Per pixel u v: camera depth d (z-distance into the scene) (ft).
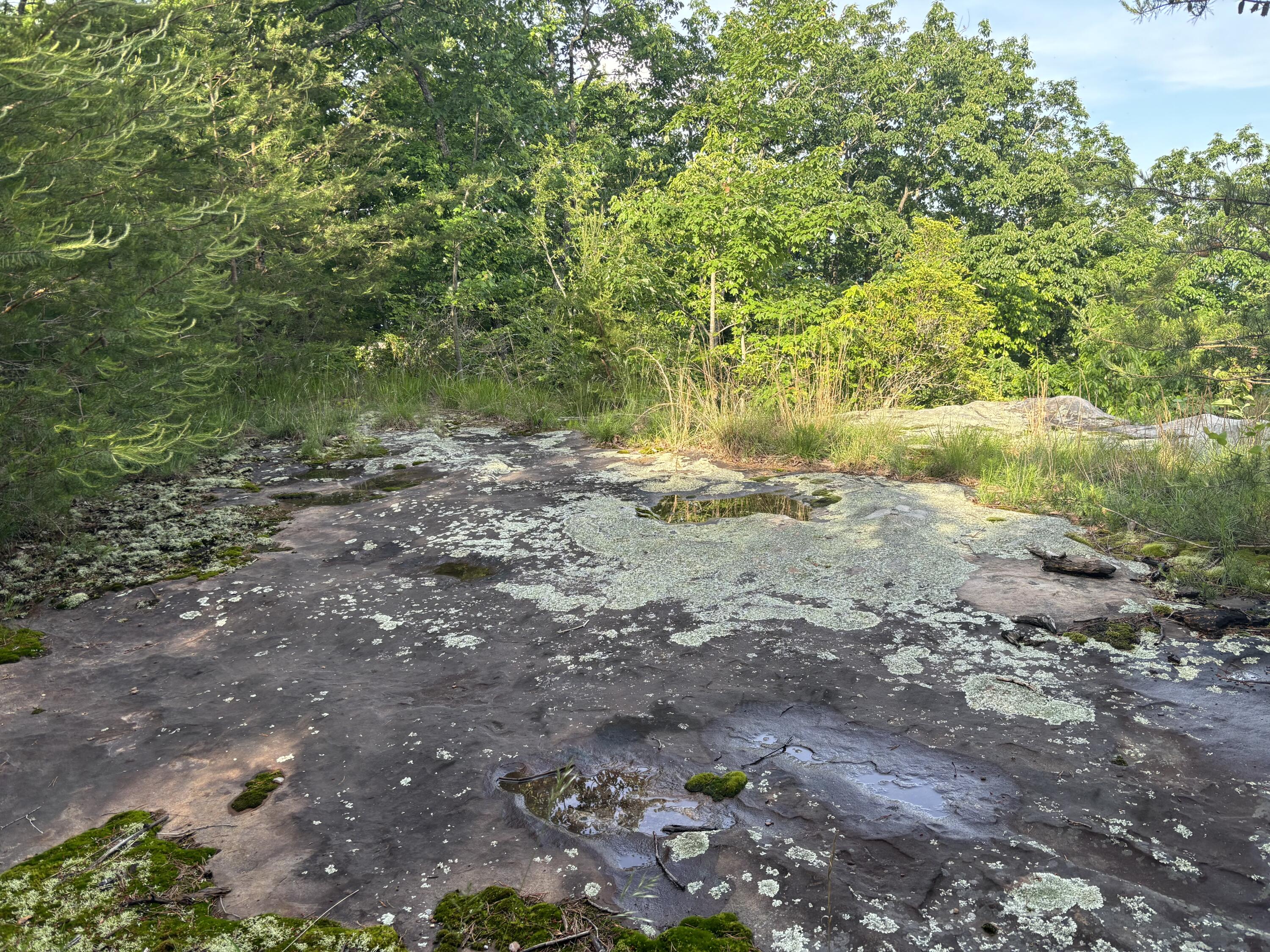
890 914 6.43
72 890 6.98
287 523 18.33
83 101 16.53
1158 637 11.19
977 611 12.26
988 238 72.08
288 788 8.43
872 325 41.01
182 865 7.29
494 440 28.89
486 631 12.34
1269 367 17.83
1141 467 18.72
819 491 19.58
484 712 9.89
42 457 14.78
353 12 58.54
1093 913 6.36
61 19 18.42
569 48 72.69
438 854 7.35
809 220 40.19
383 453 26.40
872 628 11.85
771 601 12.92
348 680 10.88
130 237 18.94
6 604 13.66
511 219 54.70
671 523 17.29
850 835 7.40
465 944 6.28
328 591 14.12
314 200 36.42
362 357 43.19
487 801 8.09
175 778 8.68
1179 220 17.70
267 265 37.19
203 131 34.14
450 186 55.01
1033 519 16.80
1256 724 8.92
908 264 44.80
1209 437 17.66
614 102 70.18
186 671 11.30
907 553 14.71
